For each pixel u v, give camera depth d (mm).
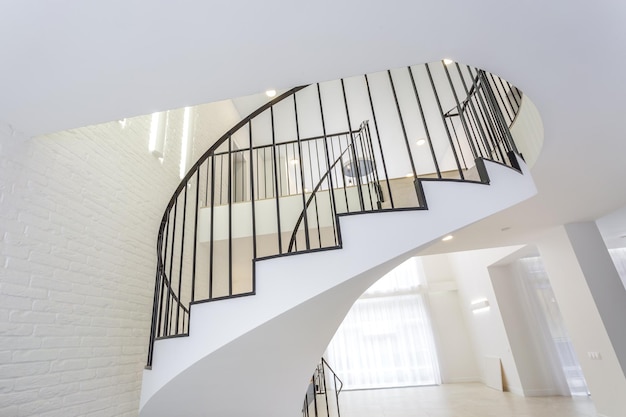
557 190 3371
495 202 2232
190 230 4320
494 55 1638
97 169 2848
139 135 3521
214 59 1579
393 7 1371
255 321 1982
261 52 1562
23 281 2064
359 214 2082
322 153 7406
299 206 4113
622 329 4020
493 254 6742
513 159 2518
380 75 5305
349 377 8820
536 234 4805
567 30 1494
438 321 9281
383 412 5789
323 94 5773
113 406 2664
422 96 5660
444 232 2078
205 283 4469
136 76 1647
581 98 1980
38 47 1442
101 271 2732
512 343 6512
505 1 1354
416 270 9648
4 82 1639
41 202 2258
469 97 3215
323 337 2400
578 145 2527
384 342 9094
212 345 2021
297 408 2756
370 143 4199
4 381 1890
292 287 1995
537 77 1787
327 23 1430
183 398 2316
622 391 3906
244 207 4215
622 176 3156
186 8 1306
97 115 1942
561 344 6301
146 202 3504
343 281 1961
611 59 1674
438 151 7074
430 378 8711
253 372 2316
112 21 1340
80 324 2447
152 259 3467
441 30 1490
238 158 7000
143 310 3217
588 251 4352
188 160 4621
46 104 1828
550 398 5855
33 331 2086
